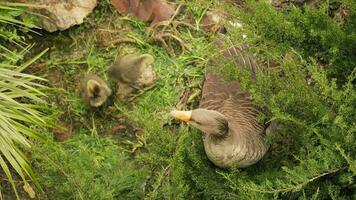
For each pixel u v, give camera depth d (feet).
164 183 18.42
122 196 18.40
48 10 20.84
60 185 17.56
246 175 17.25
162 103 20.26
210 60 18.79
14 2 20.80
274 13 16.52
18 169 17.40
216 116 16.49
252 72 18.37
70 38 21.25
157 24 21.43
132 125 20.10
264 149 17.49
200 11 21.65
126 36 21.31
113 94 20.26
